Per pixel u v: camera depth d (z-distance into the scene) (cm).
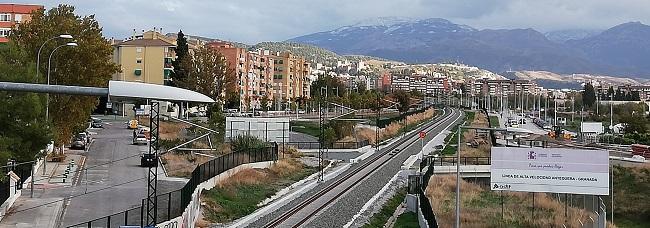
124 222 3734
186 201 4275
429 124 16900
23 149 3975
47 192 4850
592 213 5934
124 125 11375
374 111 19150
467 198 6731
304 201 5722
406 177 7794
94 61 6222
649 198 7444
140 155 7119
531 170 5434
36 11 6191
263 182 6706
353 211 5506
